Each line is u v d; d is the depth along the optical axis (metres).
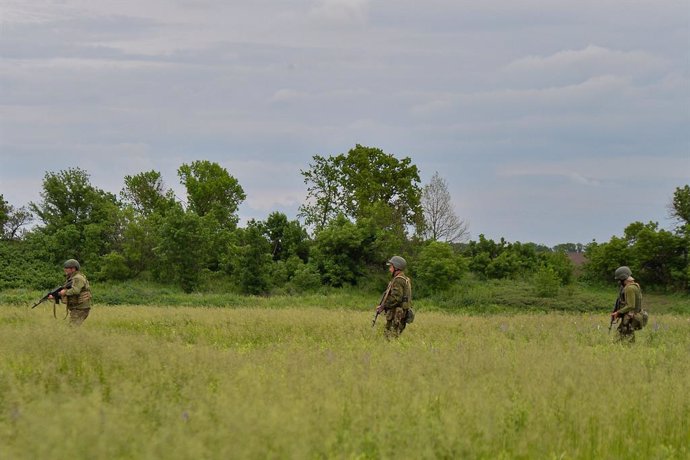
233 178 73.56
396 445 6.75
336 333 17.61
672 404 8.70
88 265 53.03
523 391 9.00
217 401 7.50
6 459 5.44
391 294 16.34
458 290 54.38
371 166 72.81
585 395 8.81
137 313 24.23
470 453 6.82
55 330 12.99
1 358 10.71
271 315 24.50
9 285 49.09
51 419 6.04
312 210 71.06
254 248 51.06
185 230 50.97
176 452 5.73
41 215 56.00
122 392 7.92
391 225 58.53
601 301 50.03
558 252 62.72
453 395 8.48
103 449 5.54
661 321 23.61
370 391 8.45
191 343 16.70
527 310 46.78
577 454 7.10
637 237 56.78
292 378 9.05
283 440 6.11
